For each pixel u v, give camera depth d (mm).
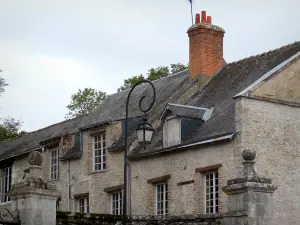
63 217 17453
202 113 26078
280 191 23359
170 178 25391
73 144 30531
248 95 23406
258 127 23406
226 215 16734
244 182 16469
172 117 25844
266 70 26875
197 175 24312
